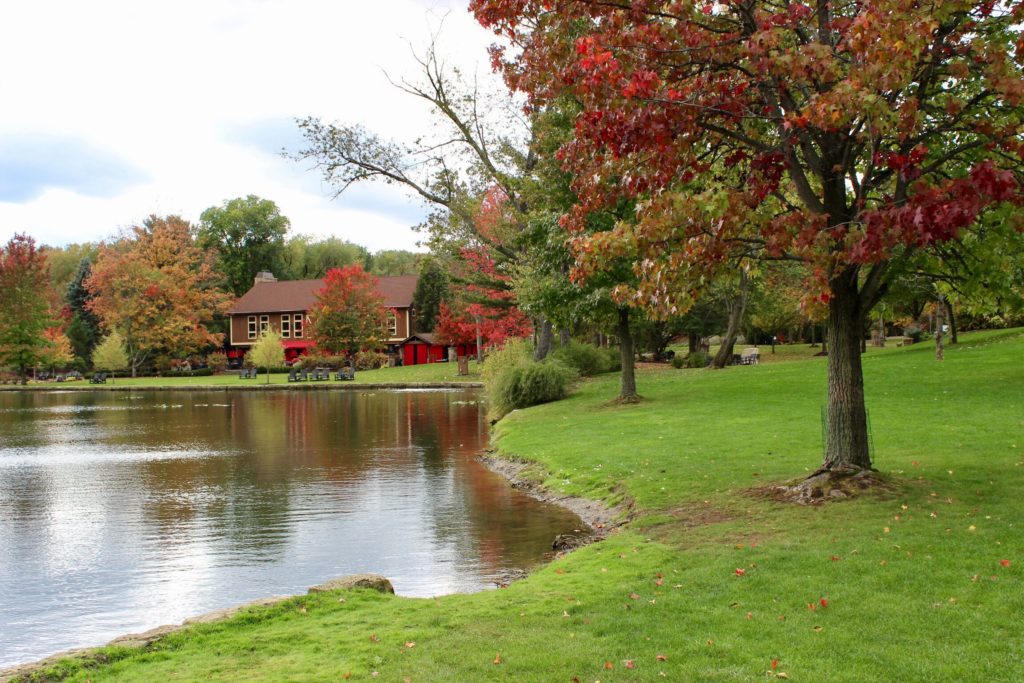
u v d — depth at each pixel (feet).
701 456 46.47
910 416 55.26
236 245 309.01
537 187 82.74
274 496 48.37
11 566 33.65
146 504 46.44
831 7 32.09
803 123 26.58
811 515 29.50
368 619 22.13
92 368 255.70
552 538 36.52
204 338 244.83
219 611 23.15
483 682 17.03
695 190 34.76
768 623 19.58
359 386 167.94
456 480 53.06
